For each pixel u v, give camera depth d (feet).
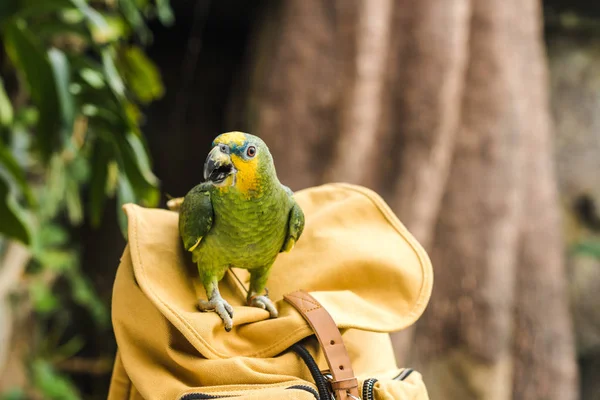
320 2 10.19
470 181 10.78
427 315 10.78
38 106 6.23
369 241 3.62
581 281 14.49
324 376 3.03
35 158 8.80
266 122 10.19
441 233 10.77
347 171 10.03
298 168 10.09
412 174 10.17
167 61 15.21
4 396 10.73
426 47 10.27
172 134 15.25
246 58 12.12
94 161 7.02
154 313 3.10
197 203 3.14
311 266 3.55
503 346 10.77
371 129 10.16
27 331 11.57
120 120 6.67
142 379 3.03
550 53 15.17
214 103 15.35
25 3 5.97
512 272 11.05
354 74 10.03
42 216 9.54
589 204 14.87
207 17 14.55
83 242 14.79
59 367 13.55
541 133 11.57
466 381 10.68
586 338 14.64
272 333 3.11
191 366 2.96
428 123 10.21
